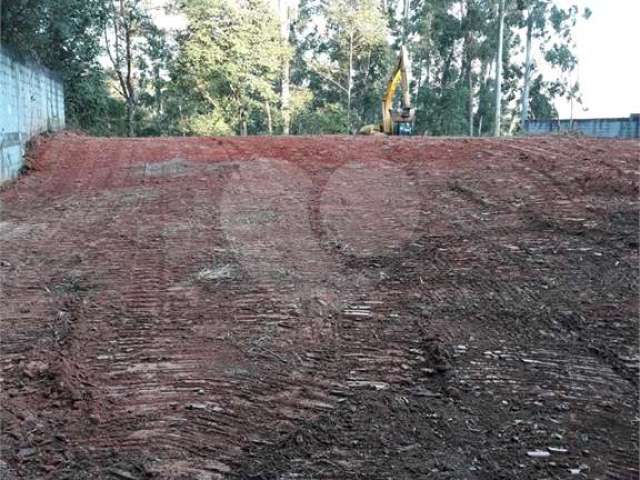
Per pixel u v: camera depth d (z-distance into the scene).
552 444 2.45
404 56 14.83
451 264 4.62
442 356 3.20
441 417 2.67
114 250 5.36
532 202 6.12
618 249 4.63
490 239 5.13
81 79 18.89
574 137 10.90
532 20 34.38
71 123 18.42
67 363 3.23
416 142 10.66
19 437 2.58
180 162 9.99
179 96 25.11
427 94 33.50
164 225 6.16
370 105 31.47
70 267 4.92
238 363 3.22
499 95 29.00
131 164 10.02
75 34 17.42
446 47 35.19
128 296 4.23
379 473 2.29
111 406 2.82
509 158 8.49
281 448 2.46
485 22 33.69
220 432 2.59
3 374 3.14
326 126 27.58
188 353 3.35
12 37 13.98
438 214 6.07
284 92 25.84
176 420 2.69
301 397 2.87
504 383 2.94
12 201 7.73
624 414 2.66
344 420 2.66
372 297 4.09
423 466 2.32
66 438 2.57
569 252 4.66
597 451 2.40
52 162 10.39
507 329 3.52
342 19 28.95
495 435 2.53
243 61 23.67
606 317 3.60
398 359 3.22
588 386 2.89
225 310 3.94
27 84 11.02
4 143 9.05
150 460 2.39
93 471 2.33
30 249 5.49
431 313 3.77
